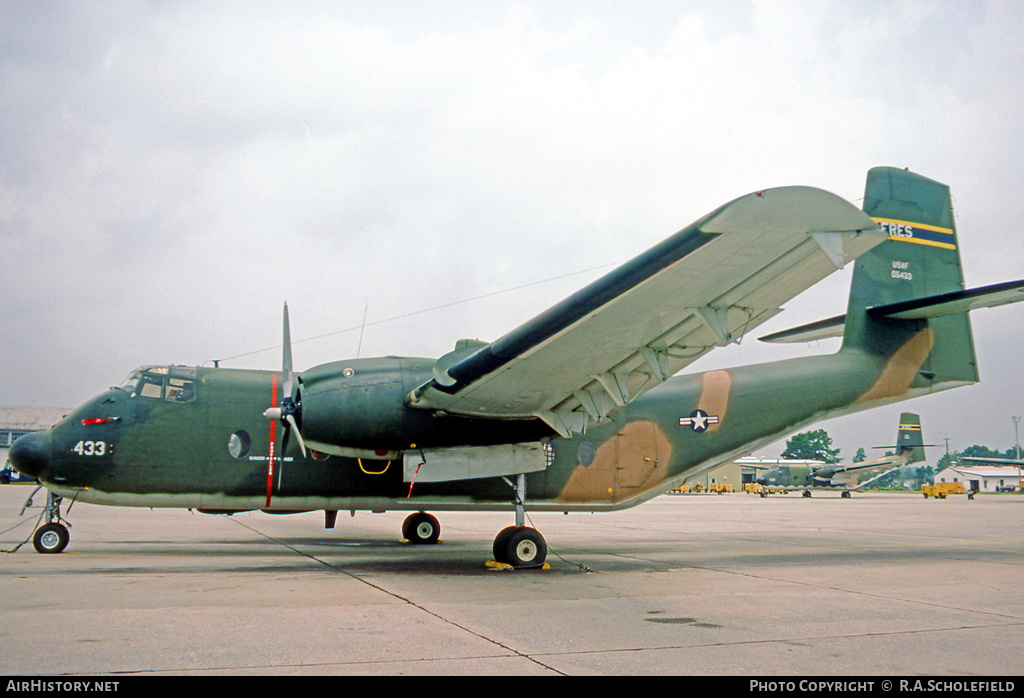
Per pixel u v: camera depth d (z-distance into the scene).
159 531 16.39
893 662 5.20
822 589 8.70
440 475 10.27
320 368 10.11
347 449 10.00
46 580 8.50
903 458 62.19
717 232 6.82
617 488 12.16
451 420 10.23
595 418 10.44
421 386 9.50
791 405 12.96
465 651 5.31
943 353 13.96
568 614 6.84
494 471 10.51
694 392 12.77
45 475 10.25
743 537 16.78
